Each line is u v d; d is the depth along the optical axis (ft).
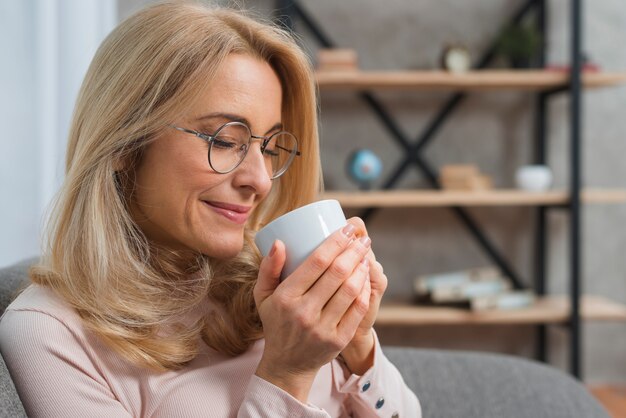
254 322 3.00
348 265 2.32
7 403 2.26
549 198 8.20
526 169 8.51
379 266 2.63
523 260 9.32
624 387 9.27
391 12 9.08
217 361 2.79
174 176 2.59
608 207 9.32
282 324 2.36
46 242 2.85
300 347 2.38
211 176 2.57
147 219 2.79
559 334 9.32
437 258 9.29
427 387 3.77
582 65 8.34
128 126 2.62
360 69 9.08
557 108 9.16
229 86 2.57
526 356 9.33
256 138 2.65
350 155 9.13
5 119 6.59
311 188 3.27
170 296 2.82
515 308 8.34
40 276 2.74
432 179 8.97
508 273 9.07
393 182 8.91
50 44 6.64
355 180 8.58
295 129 3.17
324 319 2.35
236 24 2.74
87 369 2.51
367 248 2.48
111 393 2.55
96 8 7.03
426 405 3.68
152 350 2.60
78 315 2.60
